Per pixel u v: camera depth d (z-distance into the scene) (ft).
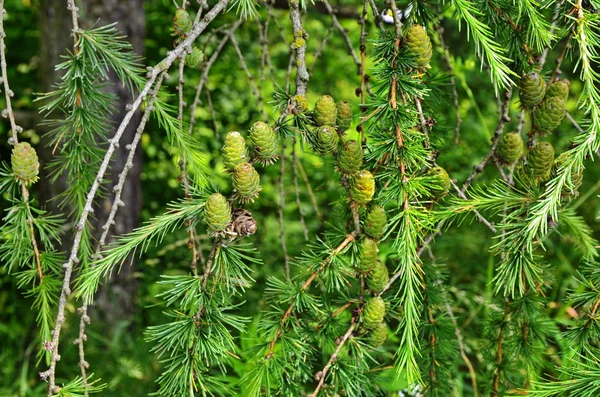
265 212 7.39
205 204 2.98
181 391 3.05
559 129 7.37
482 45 3.12
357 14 6.07
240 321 3.08
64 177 5.54
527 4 3.18
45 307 3.31
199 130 6.65
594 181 7.77
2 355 5.59
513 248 3.16
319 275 3.26
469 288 6.50
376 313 3.18
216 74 7.07
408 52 3.09
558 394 3.05
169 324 3.07
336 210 3.51
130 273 5.95
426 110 3.50
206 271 3.04
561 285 6.14
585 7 3.27
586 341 3.19
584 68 3.08
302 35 3.15
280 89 3.15
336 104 3.22
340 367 3.20
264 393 3.22
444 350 3.65
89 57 3.22
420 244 3.44
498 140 3.46
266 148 3.00
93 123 3.36
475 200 3.22
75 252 3.02
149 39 7.06
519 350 3.60
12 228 3.22
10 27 7.27
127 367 5.23
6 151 7.18
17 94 7.26
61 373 5.35
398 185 3.06
